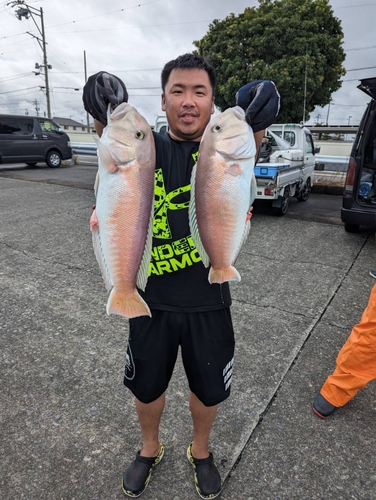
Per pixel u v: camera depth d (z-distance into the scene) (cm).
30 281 382
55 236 539
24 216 658
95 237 142
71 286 372
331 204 848
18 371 243
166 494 166
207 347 154
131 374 160
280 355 262
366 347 192
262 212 729
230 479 172
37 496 163
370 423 205
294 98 1424
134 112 127
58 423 202
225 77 1513
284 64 1380
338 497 163
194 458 172
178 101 138
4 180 1085
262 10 1489
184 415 210
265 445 190
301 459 182
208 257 141
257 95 134
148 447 172
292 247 509
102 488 168
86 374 242
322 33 1427
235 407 214
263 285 380
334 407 206
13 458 181
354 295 360
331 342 279
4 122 1268
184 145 147
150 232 137
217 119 130
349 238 557
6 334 286
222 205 134
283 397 223
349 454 185
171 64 140
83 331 292
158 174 144
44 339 280
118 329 296
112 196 129
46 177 1165
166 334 153
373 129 542
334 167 1234
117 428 200
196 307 150
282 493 165
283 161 705
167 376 162
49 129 1396
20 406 214
